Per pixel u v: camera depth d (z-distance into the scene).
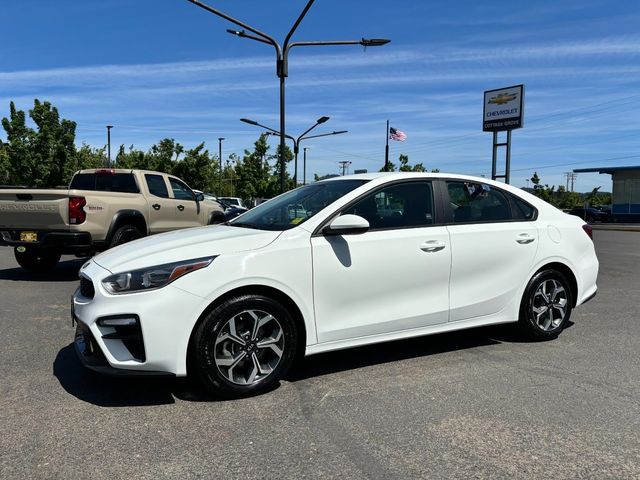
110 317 3.49
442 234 4.54
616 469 2.88
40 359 4.63
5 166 27.66
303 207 4.44
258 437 3.22
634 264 11.93
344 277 4.08
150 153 40.03
